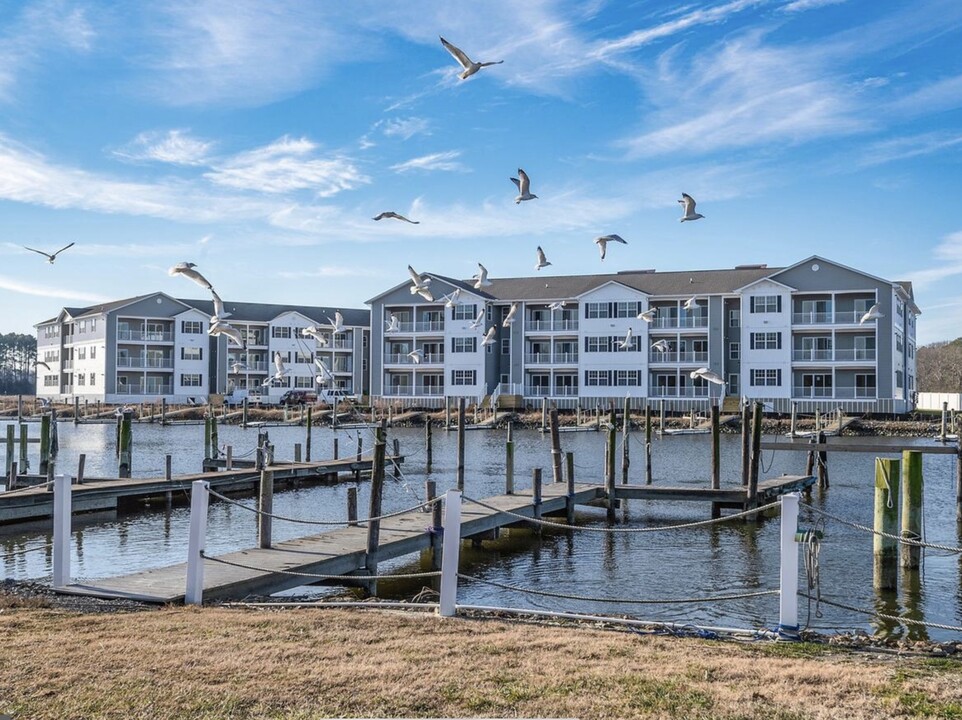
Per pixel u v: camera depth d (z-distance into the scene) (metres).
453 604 12.55
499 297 88.19
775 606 16.94
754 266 87.62
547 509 26.50
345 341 113.56
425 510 23.75
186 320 103.62
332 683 8.95
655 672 9.30
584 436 67.44
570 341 87.12
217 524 27.52
